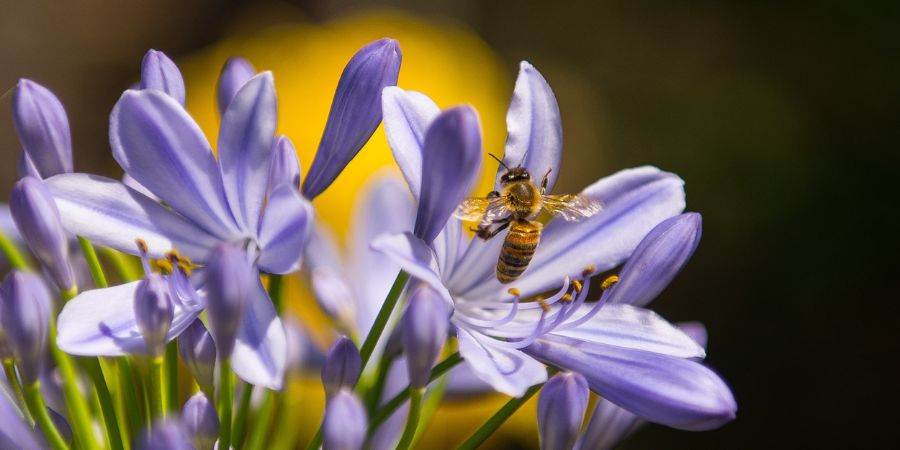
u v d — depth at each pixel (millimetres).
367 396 272
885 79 602
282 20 653
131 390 265
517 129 272
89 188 260
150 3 661
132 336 253
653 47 644
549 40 656
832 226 575
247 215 261
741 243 577
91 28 647
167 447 235
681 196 270
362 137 269
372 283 317
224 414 256
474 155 251
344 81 268
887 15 604
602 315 264
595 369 258
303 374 315
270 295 271
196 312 259
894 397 532
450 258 272
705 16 645
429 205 255
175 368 262
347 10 645
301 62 466
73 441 269
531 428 396
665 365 254
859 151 588
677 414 251
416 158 258
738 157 600
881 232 568
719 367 547
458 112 250
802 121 605
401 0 644
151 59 271
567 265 272
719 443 520
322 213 427
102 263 323
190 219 263
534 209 273
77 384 278
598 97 633
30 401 257
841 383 538
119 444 262
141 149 259
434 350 250
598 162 610
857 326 552
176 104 258
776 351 549
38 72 615
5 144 557
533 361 255
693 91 624
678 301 560
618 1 654
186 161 260
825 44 620
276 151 268
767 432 531
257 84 258
